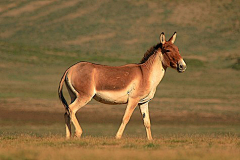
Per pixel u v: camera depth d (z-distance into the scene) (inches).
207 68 6171.3
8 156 1051.3
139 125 2982.3
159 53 1585.9
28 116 3169.3
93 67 1552.7
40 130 2605.8
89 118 3184.1
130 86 1547.7
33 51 6958.7
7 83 4729.3
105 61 6673.2
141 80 1556.3
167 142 1414.9
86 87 1539.1
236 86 5078.7
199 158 1041.5
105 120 3129.9
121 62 6653.5
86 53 7253.9
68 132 1549.0
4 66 5757.9
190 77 5565.9
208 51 7436.0
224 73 5876.0
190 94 4461.1
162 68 1593.3
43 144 1317.7
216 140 1467.8
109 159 1015.6
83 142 1343.5
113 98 1547.7
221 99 4212.6
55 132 2512.3
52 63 6264.8
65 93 4286.4
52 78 5241.1
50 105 3639.3
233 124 3083.2
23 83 4798.2
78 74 1547.7
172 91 4623.5
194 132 2669.8
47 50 7224.4
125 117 1545.3
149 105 3774.6
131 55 7278.5
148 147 1259.2
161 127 2920.8
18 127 2721.5
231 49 7529.5
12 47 7017.7
